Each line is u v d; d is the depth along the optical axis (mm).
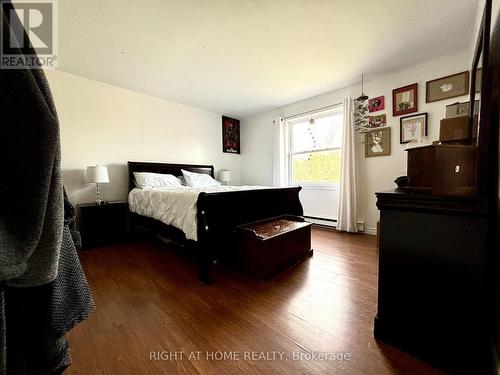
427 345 997
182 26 1969
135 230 3322
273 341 1160
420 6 1779
